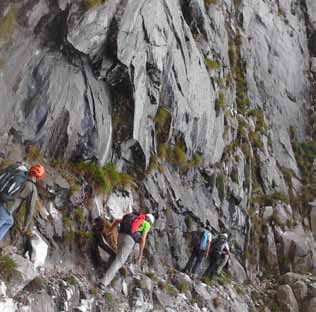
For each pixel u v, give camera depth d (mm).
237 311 11688
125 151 10617
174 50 12094
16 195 6941
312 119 22016
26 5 9055
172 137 12180
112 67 10078
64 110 9336
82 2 9469
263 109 18703
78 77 9711
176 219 11828
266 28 21312
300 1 25938
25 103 8820
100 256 9023
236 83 17562
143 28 10625
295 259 15266
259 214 15805
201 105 13148
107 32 9883
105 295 8391
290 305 13359
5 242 7520
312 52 25047
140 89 10656
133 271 9594
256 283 14203
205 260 12227
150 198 11039
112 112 10453
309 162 20078
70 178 9266
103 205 9734
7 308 6734
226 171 14258
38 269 7738
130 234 8758
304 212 17688
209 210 13148
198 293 10828
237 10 19969
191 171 12750
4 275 6922
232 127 15297
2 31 8719
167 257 11234
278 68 21000
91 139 9773
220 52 16312
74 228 8891
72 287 7891
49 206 8625
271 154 17781
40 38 9234
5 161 8227
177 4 13086
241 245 14375
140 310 8922
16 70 8789
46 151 9195
